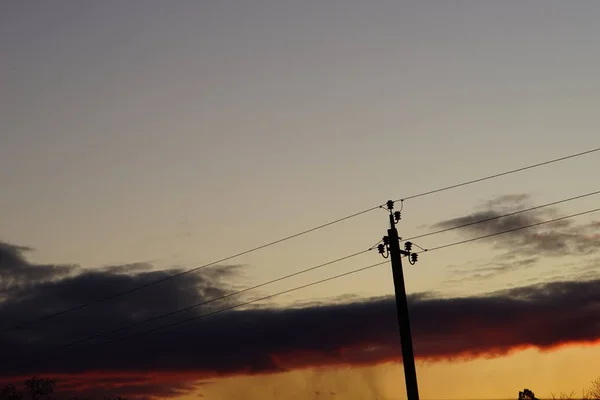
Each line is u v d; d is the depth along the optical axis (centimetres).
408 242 3675
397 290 3562
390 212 3697
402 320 3522
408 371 3453
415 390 3428
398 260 3606
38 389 7081
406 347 3484
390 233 3650
